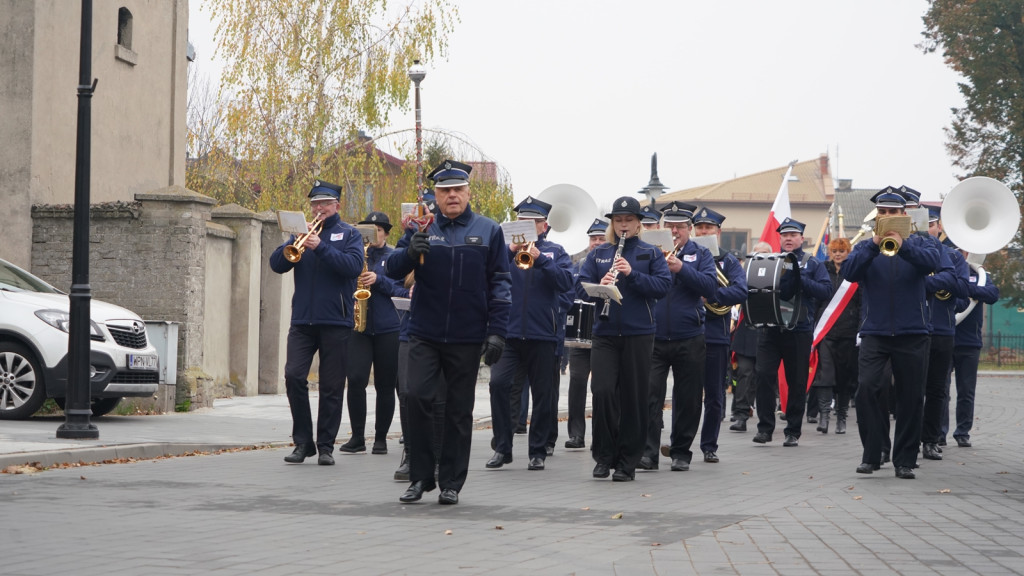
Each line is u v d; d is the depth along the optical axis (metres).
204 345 19.20
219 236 19.73
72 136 18.86
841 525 7.72
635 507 8.48
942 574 6.14
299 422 11.11
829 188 85.06
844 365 15.58
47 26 18.16
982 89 49.75
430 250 8.39
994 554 6.71
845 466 11.54
